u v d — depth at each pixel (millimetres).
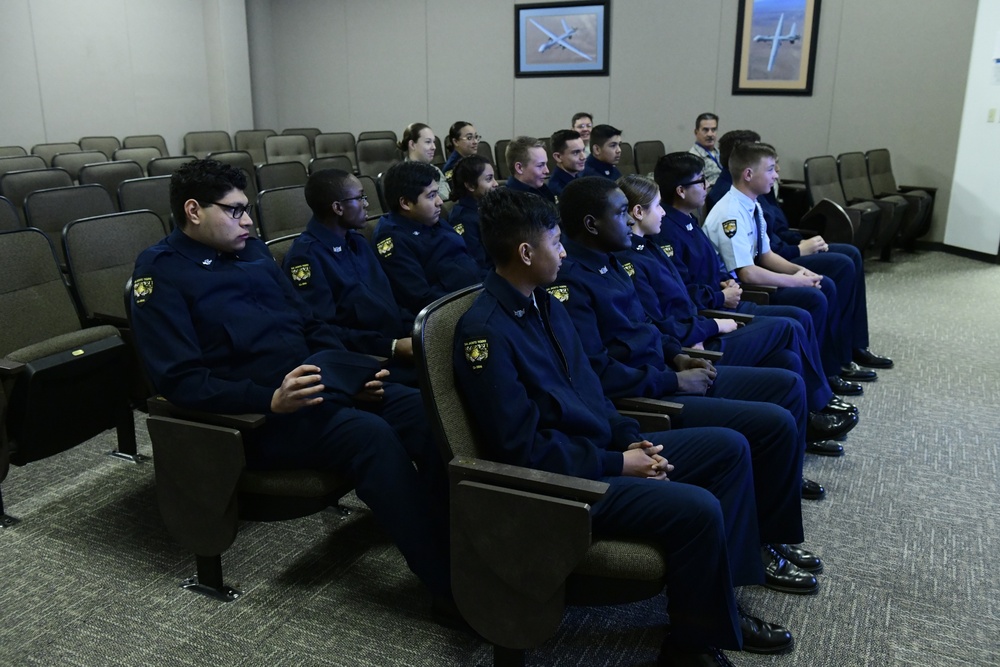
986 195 6023
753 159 3184
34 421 2092
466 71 8430
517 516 1439
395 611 1918
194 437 1788
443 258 2676
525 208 1609
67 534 2242
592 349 1983
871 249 5891
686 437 1819
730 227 3207
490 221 1633
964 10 6043
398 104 8906
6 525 2283
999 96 5840
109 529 2273
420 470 2045
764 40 6930
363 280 2445
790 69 6867
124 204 3660
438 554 1801
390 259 2627
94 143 6969
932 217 6480
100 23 7602
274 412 1755
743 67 7078
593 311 2047
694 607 1533
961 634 1844
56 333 2408
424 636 1823
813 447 2816
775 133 7074
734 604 1550
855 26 6531
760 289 3189
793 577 2004
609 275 2133
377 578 2057
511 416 1530
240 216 1921
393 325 2396
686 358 2219
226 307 1918
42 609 1904
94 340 2221
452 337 1582
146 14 8031
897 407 3254
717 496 1772
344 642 1800
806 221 4938
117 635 1813
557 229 1661
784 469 1958
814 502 2467
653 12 7363
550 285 2010
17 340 2293
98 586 2000
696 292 2811
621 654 1762
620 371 1951
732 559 1779
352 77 9086
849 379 3559
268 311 2010
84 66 7500
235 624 1858
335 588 2010
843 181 5879
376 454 1777
